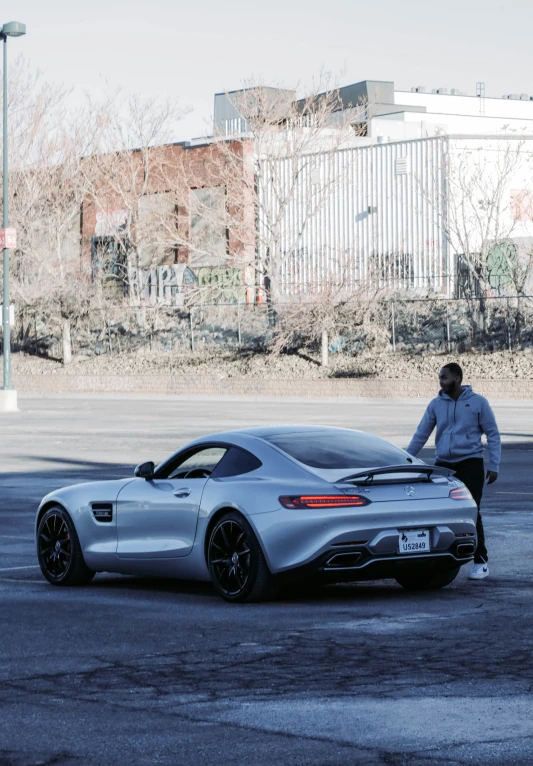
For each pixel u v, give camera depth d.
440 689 7.11
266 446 10.75
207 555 10.66
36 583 11.84
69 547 11.65
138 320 60.69
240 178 55.59
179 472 11.31
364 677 7.47
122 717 6.59
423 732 6.18
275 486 10.30
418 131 75.88
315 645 8.51
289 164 60.41
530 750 5.83
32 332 64.50
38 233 60.66
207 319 58.59
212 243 61.50
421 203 56.62
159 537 11.09
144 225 62.34
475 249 55.38
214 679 7.49
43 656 8.25
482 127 82.38
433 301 52.69
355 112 60.28
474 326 51.12
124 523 11.34
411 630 9.02
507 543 13.59
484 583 11.27
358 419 34.81
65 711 6.74
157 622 9.52
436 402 11.74
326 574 10.08
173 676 7.59
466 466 11.53
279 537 10.09
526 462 22.88
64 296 60.66
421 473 10.63
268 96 57.31
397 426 31.73
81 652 8.37
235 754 5.85
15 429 33.28
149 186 63.50
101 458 24.70
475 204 56.06
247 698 6.98
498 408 40.06
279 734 6.20
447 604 10.20
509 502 17.14
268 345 55.84
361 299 53.03
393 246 57.72
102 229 63.19
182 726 6.39
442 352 51.22
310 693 7.07
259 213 58.09
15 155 59.88
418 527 10.33
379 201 58.25
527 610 9.81
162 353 59.03
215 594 11.05
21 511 17.11
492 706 6.70
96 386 56.72
